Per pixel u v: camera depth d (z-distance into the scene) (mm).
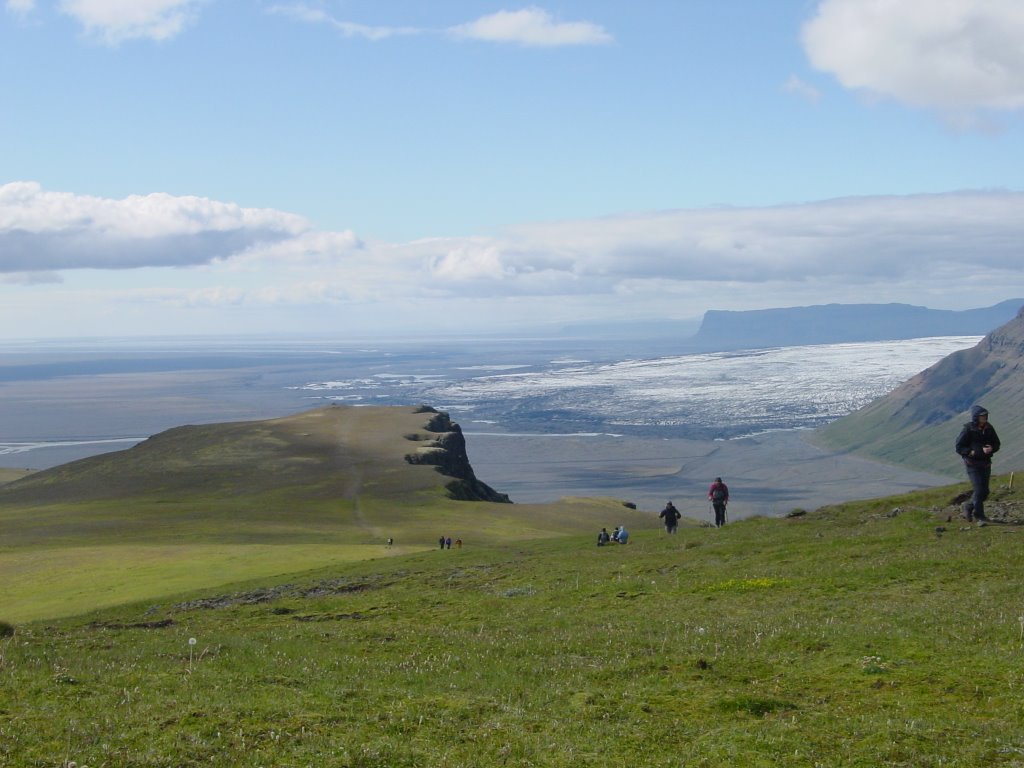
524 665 20969
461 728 15375
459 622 29266
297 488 161625
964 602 23969
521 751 14070
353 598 37906
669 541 45062
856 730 14633
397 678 19703
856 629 21734
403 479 169375
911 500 45250
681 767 13352
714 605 27719
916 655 19109
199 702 16422
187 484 174125
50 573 68688
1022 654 18359
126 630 33344
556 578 37125
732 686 18047
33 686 17453
